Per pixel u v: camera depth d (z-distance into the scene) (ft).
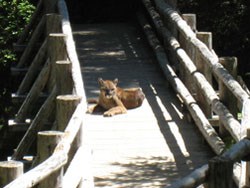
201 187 23.49
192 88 38.88
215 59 35.12
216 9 58.70
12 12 56.85
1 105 58.08
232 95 33.96
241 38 58.80
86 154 25.35
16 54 53.93
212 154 33.73
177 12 45.75
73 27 59.00
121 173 31.27
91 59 48.91
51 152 23.04
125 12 61.52
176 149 34.32
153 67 47.44
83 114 25.59
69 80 30.94
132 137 35.65
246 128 24.12
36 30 42.63
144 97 41.42
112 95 39.19
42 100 36.73
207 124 33.88
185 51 42.47
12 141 43.16
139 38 54.29
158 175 31.09
